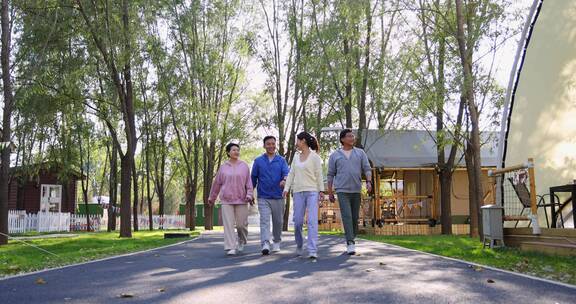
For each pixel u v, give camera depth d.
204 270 6.50
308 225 8.11
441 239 15.57
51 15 16.75
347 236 8.64
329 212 30.72
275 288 5.00
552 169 11.95
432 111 17.86
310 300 4.38
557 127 11.74
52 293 4.82
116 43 17.98
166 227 38.38
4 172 14.85
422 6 15.97
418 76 18.44
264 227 8.95
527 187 10.33
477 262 7.36
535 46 12.29
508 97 13.08
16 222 24.58
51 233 24.06
